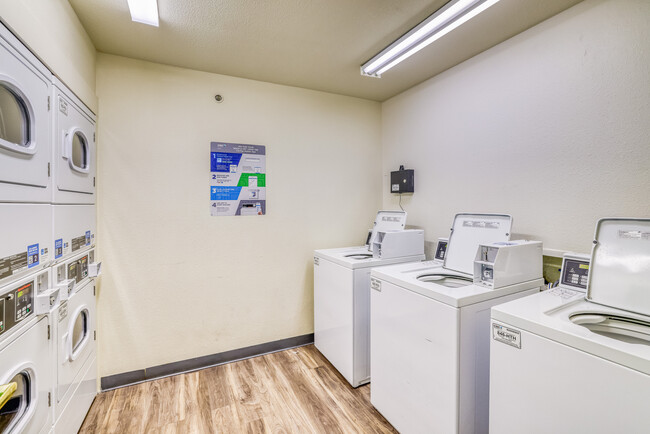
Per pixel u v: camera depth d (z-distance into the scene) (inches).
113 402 77.5
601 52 60.2
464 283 75.8
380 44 79.7
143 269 87.4
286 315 108.0
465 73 88.6
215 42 77.9
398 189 111.6
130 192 85.4
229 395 80.4
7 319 38.8
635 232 50.8
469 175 88.3
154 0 60.1
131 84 85.1
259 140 102.1
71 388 60.6
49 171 50.8
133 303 86.4
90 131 74.2
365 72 91.8
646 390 32.0
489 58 81.7
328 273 95.7
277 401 77.9
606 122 59.9
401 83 105.3
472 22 69.8
